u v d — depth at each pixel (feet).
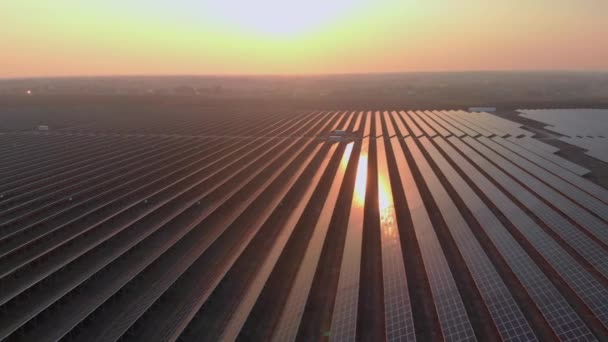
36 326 88.99
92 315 89.86
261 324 86.02
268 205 156.04
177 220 143.54
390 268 98.94
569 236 115.03
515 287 92.32
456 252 112.16
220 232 131.44
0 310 93.76
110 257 117.70
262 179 190.90
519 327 74.02
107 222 142.72
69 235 135.33
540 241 111.14
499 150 236.63
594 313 79.61
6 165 225.76
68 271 111.55
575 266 96.53
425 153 238.68
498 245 109.81
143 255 118.32
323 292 95.35
